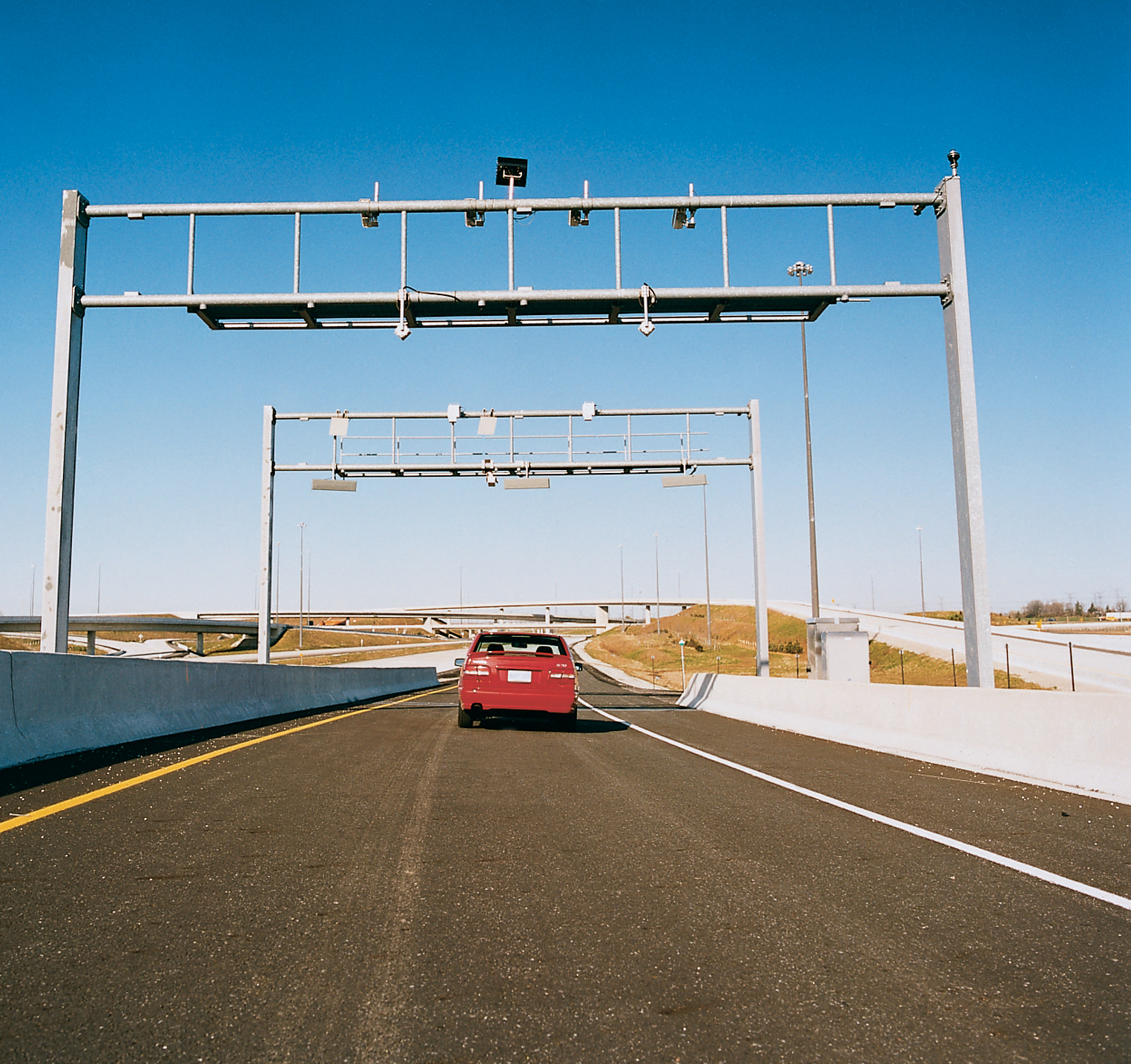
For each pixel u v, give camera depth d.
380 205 15.20
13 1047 3.19
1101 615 130.25
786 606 116.56
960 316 14.88
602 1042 3.31
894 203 15.33
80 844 6.23
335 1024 3.43
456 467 26.58
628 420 26.69
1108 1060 3.21
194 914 4.73
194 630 99.44
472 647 17.72
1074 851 6.45
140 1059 3.13
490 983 3.86
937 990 3.83
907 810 8.14
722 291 15.23
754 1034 3.39
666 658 80.00
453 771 10.32
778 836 6.92
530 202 15.20
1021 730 10.56
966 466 14.53
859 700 14.92
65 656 11.09
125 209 15.27
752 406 26.58
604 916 4.83
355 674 30.83
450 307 15.48
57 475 14.76
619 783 9.67
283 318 15.91
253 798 8.14
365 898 5.08
